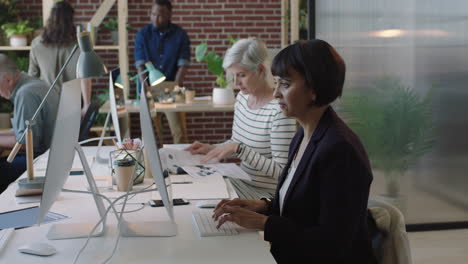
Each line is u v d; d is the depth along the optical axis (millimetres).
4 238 1600
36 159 2830
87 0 6891
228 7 7113
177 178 2354
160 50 6266
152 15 6234
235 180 2660
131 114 7086
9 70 3254
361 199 1540
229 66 2643
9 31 6008
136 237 1644
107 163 2734
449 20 3574
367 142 3658
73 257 1483
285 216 1689
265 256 1479
